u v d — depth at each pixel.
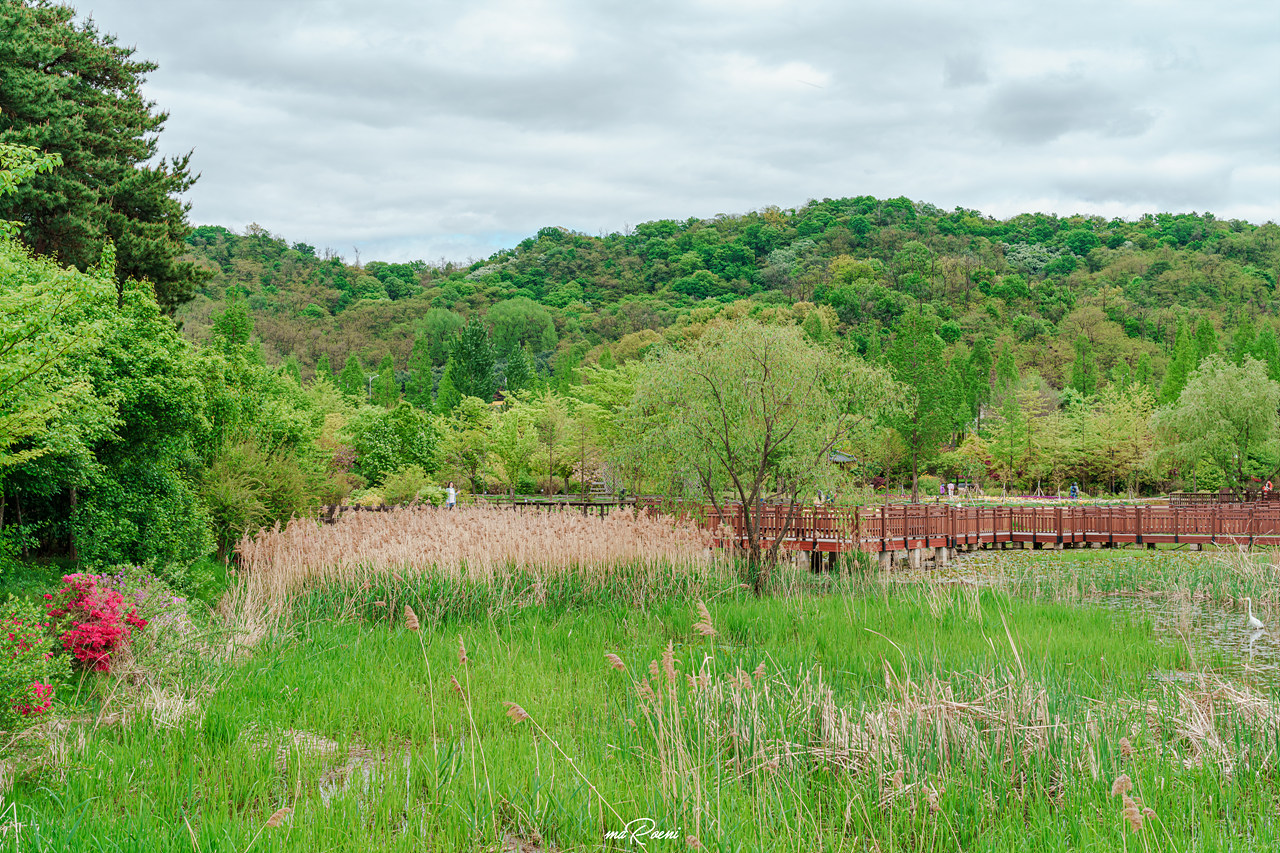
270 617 12.42
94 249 19.73
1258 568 18.72
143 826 5.63
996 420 59.91
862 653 11.41
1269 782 7.02
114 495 14.12
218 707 8.60
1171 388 57.34
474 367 72.94
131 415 14.21
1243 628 14.75
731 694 8.23
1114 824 6.00
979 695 8.36
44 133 18.78
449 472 41.97
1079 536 27.30
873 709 7.99
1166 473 51.12
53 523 14.85
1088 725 7.56
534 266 161.75
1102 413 58.75
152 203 22.69
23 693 6.88
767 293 135.38
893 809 6.38
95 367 13.19
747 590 16.97
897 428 49.84
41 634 7.45
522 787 6.59
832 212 183.50
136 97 24.11
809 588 18.75
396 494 33.38
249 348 48.75
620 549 15.88
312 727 8.41
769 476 19.92
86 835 5.46
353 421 38.94
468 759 7.14
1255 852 5.70
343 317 111.75
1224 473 42.53
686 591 15.86
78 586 9.73
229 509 18.64
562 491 47.09
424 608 13.47
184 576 13.65
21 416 8.26
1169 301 111.56
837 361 19.27
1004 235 170.62
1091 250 153.00
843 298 110.62
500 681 9.97
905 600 15.70
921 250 132.25
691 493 20.27
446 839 5.87
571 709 9.07
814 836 6.07
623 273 155.00
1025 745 7.20
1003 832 6.02
